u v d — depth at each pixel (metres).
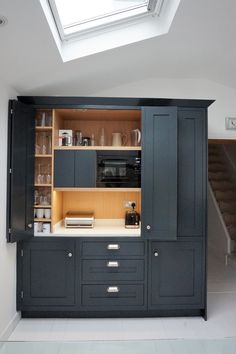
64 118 2.90
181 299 2.46
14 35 1.68
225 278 3.58
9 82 2.19
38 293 2.41
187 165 2.47
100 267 2.43
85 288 2.43
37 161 2.65
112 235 2.45
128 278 2.44
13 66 2.01
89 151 2.51
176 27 1.90
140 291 2.45
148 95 2.90
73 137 2.71
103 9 1.86
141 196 2.38
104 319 2.47
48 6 1.60
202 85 2.94
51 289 2.42
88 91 2.81
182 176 2.47
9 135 2.17
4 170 2.13
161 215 2.38
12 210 2.16
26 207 2.35
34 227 2.48
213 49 2.24
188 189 2.47
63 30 1.91
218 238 4.79
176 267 2.46
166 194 2.38
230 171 5.47
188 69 2.66
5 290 2.15
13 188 2.17
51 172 2.55
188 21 1.84
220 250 4.69
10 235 2.15
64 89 2.68
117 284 2.44
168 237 2.38
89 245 2.44
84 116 2.80
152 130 2.39
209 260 4.41
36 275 2.42
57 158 2.50
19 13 1.49
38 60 2.01
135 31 2.04
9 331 2.21
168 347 1.20
